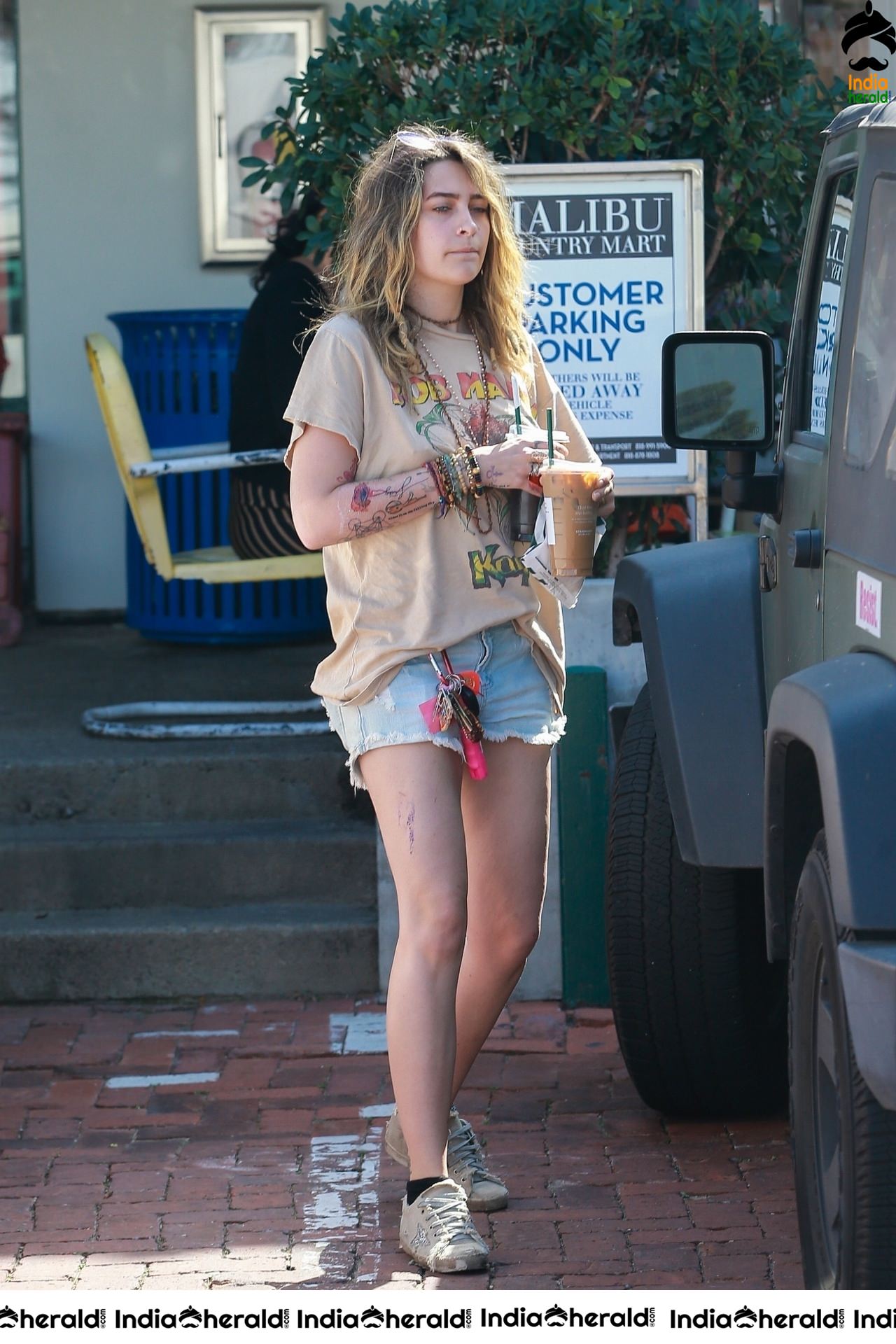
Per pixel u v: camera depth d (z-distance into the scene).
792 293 9.78
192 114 14.77
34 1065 8.27
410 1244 5.98
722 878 6.95
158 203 14.88
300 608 13.90
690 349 6.40
